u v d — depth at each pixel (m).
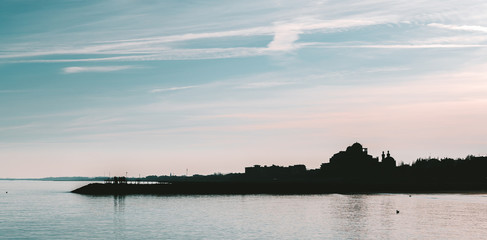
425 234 89.56
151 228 98.06
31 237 87.88
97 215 124.25
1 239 86.12
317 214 126.38
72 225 104.00
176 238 85.19
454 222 107.88
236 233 90.62
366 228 97.50
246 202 172.50
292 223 105.62
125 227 99.88
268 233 90.50
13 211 139.25
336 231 93.25
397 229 96.19
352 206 154.50
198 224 104.00
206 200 183.25
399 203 169.00
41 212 134.75
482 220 111.75
